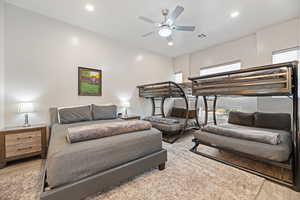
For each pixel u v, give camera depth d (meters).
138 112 5.14
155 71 5.72
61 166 1.36
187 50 5.46
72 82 3.58
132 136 1.96
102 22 3.44
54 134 2.13
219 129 2.69
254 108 4.01
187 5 2.78
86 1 2.68
